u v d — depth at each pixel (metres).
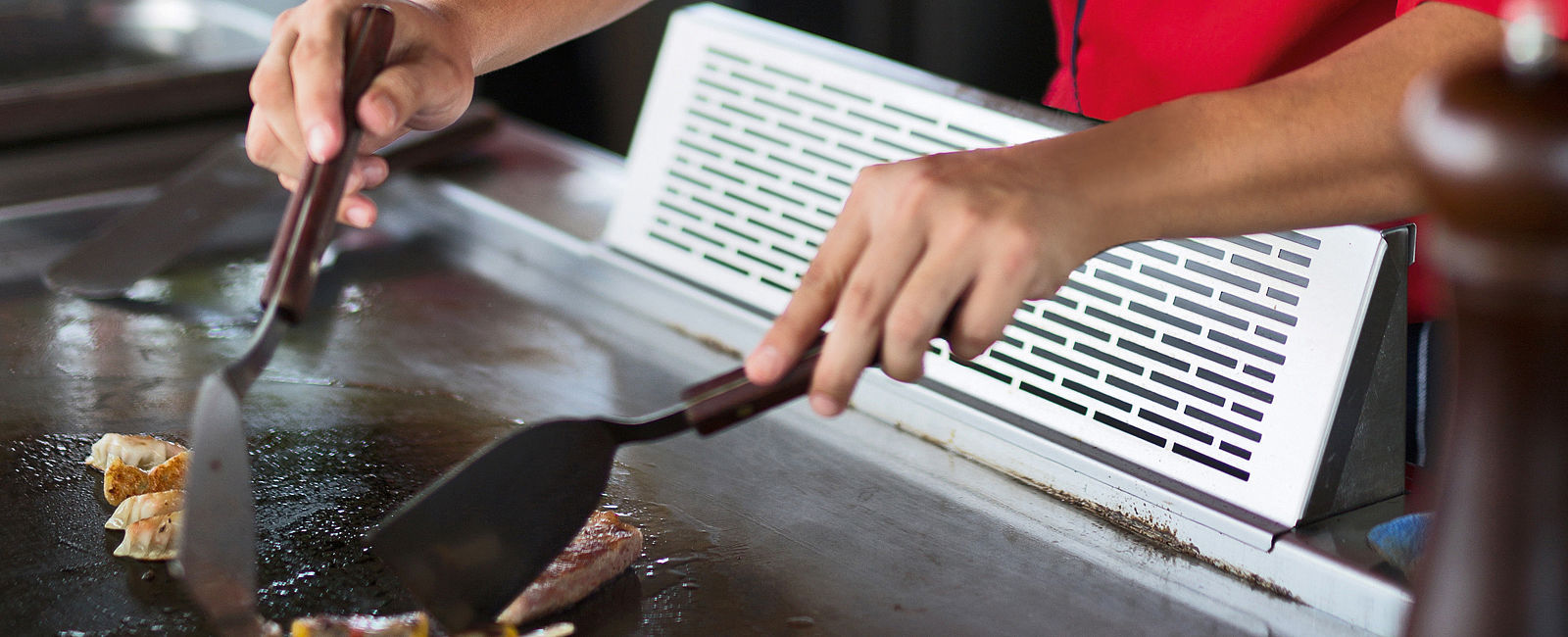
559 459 0.81
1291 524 0.94
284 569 0.94
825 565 0.96
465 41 1.03
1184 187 0.77
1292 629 0.90
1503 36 0.78
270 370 1.18
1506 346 0.52
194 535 0.74
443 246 1.45
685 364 1.23
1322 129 0.77
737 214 1.24
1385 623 0.89
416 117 1.01
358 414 1.12
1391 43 0.81
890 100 1.15
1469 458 0.54
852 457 1.08
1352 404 0.95
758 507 1.02
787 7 2.99
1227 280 0.97
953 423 1.09
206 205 1.39
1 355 1.19
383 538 0.80
